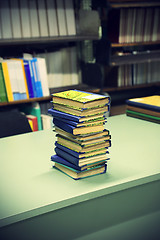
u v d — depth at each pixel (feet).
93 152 3.21
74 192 2.94
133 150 4.06
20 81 7.79
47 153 4.06
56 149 3.51
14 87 7.75
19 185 3.14
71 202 2.85
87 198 2.94
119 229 3.43
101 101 3.17
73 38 8.38
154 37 9.80
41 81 8.09
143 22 9.45
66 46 8.93
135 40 9.49
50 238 2.97
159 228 3.79
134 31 9.38
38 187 3.08
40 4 7.80
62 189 3.01
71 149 3.25
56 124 3.41
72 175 3.27
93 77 9.47
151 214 3.62
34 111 8.27
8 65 7.53
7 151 4.19
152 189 3.50
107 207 3.22
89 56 9.94
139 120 5.65
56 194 2.91
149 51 9.66
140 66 9.94
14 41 7.55
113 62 9.08
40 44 9.46
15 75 7.68
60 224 2.98
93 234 3.24
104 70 10.10
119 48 9.82
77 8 8.82
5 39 7.47
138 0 9.76
